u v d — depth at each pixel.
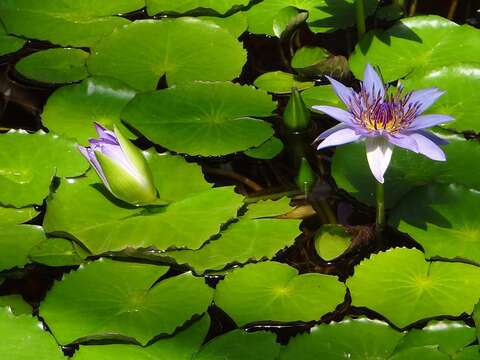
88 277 1.31
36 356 1.25
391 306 1.27
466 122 1.45
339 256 1.34
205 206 1.36
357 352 1.24
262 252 1.32
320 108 1.30
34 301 1.31
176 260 1.31
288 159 1.45
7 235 1.35
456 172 1.39
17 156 1.41
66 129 1.46
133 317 1.27
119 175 1.34
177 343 1.25
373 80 1.34
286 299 1.29
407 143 1.28
